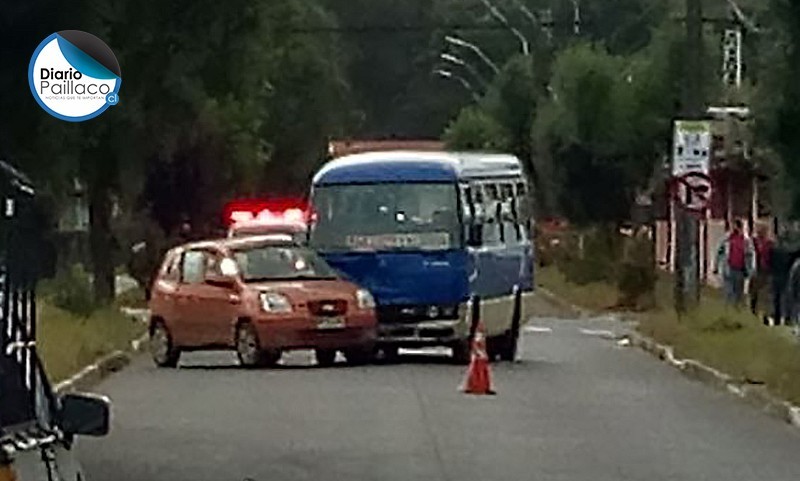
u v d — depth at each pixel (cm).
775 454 1877
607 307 4934
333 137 7275
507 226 3194
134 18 1736
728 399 2434
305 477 1678
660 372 2877
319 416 2172
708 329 3269
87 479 1634
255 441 1939
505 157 3291
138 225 4897
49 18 1350
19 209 829
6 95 1348
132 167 3123
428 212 2970
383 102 10331
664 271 5181
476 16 9850
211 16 2647
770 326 3322
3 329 778
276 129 6275
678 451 1888
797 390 2314
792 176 2627
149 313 3212
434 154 3036
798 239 3772
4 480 713
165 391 2492
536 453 1853
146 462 1773
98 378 2697
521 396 2436
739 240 3912
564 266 5947
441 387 2545
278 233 3600
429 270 2941
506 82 7525
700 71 3466
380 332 2939
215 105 3594
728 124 4381
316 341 2831
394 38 10288
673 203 3688
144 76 2564
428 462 1778
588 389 2553
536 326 4322
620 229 5591
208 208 4906
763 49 2645
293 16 3903
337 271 2947
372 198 2973
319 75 6462
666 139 5300
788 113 2556
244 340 2862
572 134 5619
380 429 2044
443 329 2942
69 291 3491
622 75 5631
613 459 1817
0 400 763
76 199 1975
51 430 797
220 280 2905
